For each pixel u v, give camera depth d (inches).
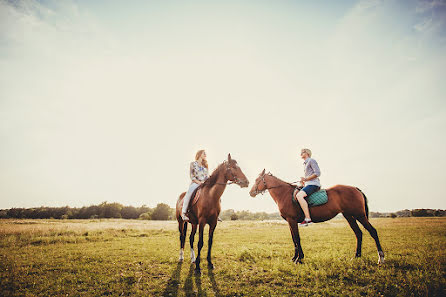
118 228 716.7
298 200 235.5
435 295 147.0
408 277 174.4
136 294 171.9
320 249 333.7
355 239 443.2
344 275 190.7
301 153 266.7
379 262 217.8
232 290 171.3
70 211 3213.6
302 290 166.9
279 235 558.6
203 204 237.0
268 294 163.6
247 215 3112.7
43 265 261.0
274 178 277.1
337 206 232.2
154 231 695.7
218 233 650.8
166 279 205.2
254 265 241.4
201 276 209.6
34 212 2812.5
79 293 174.1
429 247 307.7
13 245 428.1
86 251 352.5
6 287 186.4
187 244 429.1
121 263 263.9
